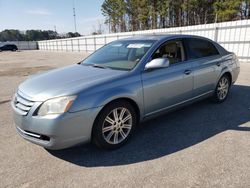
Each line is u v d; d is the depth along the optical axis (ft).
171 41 13.83
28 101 9.86
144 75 11.81
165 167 9.53
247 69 35.32
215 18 132.87
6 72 43.21
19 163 10.11
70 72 12.35
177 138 12.12
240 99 18.69
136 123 12.12
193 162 9.83
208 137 12.12
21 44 211.61
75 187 8.45
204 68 15.12
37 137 9.78
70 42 141.90
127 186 8.41
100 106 10.11
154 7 168.86
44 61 67.67
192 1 142.10
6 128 14.03
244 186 8.25
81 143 10.10
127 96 11.00
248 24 43.29
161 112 13.03
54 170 9.55
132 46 13.70
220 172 9.07
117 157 10.46
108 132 10.96
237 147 10.98
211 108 16.55
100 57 14.39
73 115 9.52
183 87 13.75
